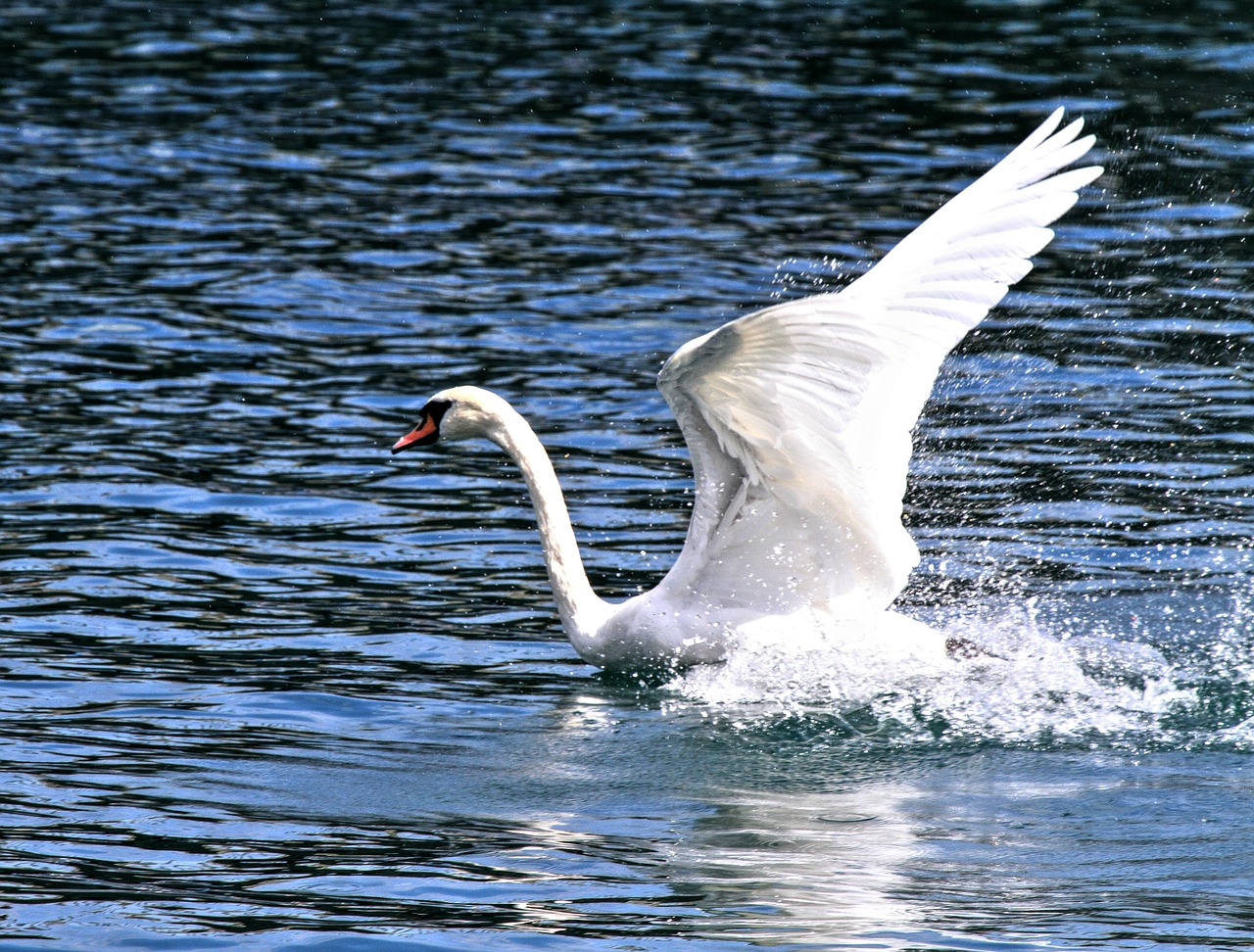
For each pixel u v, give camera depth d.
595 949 7.26
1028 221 10.27
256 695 10.66
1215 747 9.84
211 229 23.66
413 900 7.74
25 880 7.96
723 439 10.42
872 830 8.63
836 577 11.03
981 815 8.84
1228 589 12.44
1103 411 16.47
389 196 25.48
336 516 14.25
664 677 11.20
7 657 11.18
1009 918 7.55
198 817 8.76
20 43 36.22
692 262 22.06
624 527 14.08
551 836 8.55
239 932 7.46
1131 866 8.14
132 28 37.84
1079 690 10.66
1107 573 12.79
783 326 9.30
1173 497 14.32
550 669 11.39
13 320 19.52
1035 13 37.94
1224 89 30.45
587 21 38.62
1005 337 18.78
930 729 10.21
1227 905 7.67
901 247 10.21
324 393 17.47
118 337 19.08
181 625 11.89
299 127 29.64
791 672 10.87
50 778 9.26
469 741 10.00
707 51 35.16
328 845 8.41
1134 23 36.56
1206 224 23.02
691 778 9.44
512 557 13.49
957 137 28.02
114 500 14.39
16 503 14.20
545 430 16.48
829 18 38.22
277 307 20.36
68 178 26.20
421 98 31.72
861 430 10.36
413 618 12.22
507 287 21.16
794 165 26.73
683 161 27.17
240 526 13.94
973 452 15.51
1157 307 19.72
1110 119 28.64
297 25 38.41
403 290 21.08
